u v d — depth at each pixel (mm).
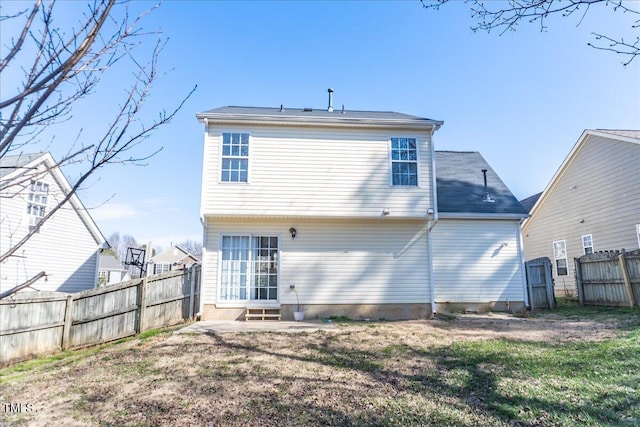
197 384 5191
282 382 5234
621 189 14227
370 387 5000
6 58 1627
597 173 15406
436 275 12586
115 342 8656
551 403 4199
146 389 5062
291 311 10875
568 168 17156
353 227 11484
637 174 13531
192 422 4016
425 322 10227
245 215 10727
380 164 11398
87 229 18344
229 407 4391
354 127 11469
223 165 10984
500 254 12820
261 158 11094
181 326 9711
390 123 11391
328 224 11406
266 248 11195
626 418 3707
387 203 11180
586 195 16031
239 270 11023
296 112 12812
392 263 11367
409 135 11688
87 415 4305
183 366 6070
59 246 16469
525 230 20438
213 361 6312
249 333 8500
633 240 13609
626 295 11523
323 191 11078
